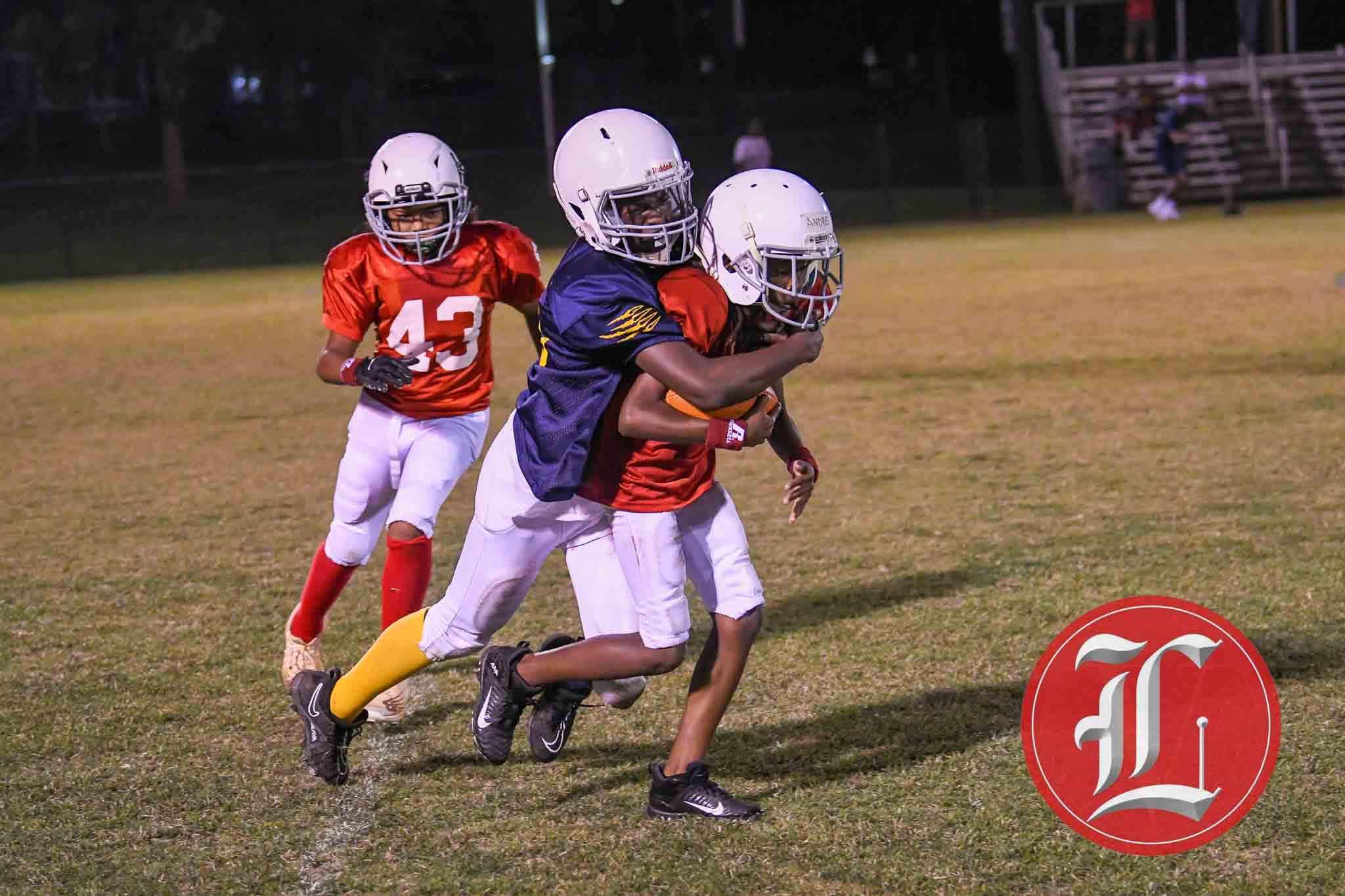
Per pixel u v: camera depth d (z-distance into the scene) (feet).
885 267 111.34
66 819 22.11
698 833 20.94
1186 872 19.24
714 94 226.17
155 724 26.11
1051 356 64.95
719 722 22.93
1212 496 39.19
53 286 133.18
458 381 26.68
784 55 254.06
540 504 21.35
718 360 19.94
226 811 22.33
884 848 20.21
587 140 20.66
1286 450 44.29
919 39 245.45
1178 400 53.31
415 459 26.35
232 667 29.19
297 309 101.40
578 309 20.36
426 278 26.05
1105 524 36.94
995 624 29.53
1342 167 167.12
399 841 21.12
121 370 73.77
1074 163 167.84
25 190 196.54
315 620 26.99
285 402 62.44
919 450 47.57
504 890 19.49
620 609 21.89
